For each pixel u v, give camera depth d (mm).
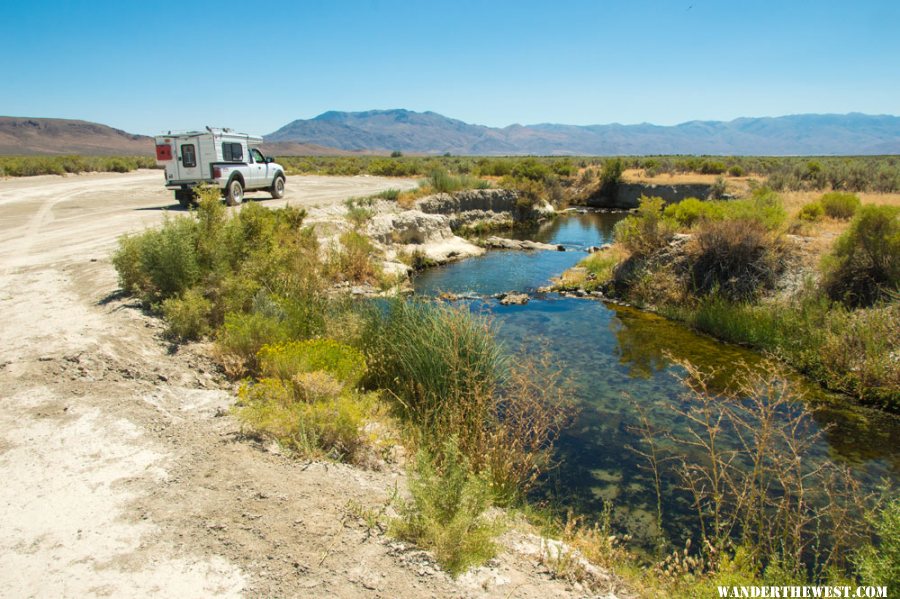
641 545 4734
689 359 9703
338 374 6207
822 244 13062
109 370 5816
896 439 6762
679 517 5180
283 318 7859
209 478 4008
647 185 39031
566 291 14984
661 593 3684
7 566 2992
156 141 17344
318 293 9773
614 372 9023
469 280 16344
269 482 4039
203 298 8102
